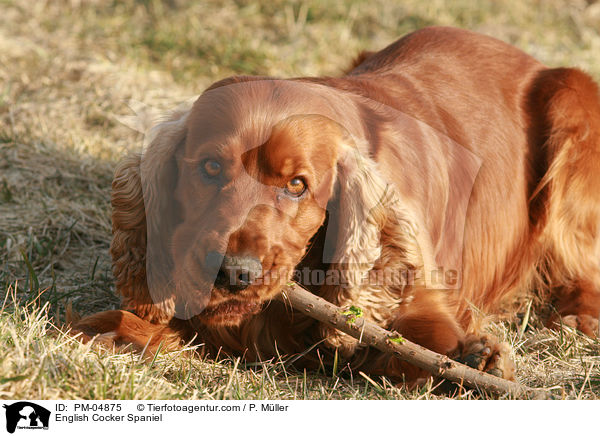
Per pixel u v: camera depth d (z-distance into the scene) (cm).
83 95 843
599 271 589
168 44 988
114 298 535
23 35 989
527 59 618
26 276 553
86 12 1075
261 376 424
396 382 443
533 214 574
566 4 1230
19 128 771
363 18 1130
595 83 607
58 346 381
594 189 571
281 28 1082
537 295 593
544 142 572
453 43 594
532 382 443
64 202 655
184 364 428
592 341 513
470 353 418
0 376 349
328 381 443
